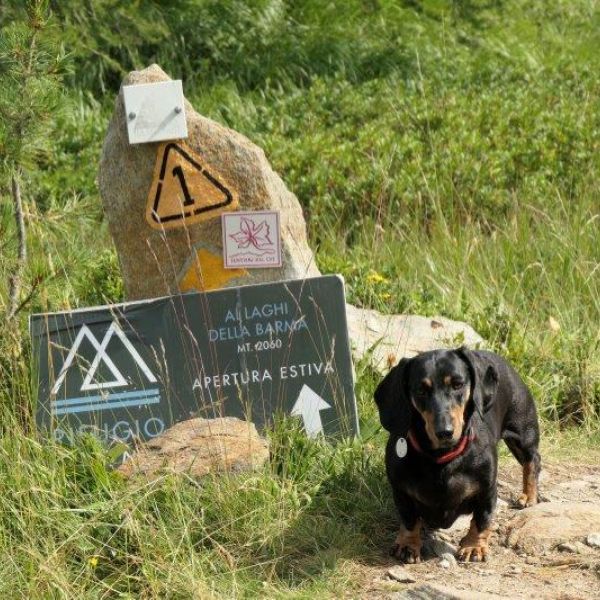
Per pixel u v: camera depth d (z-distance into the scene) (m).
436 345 7.26
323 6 15.70
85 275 7.76
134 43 13.78
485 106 12.34
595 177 10.64
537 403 6.91
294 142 11.35
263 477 5.38
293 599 4.68
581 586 4.71
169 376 6.04
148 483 5.09
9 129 6.32
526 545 5.11
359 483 5.55
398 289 8.19
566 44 16.56
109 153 6.62
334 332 6.07
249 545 5.05
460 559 5.02
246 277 6.45
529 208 10.09
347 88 13.30
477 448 4.90
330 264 8.38
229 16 14.73
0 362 6.08
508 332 7.62
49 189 10.35
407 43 14.89
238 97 13.27
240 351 6.06
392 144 11.09
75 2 13.32
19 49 6.27
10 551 4.89
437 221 9.77
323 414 6.00
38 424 5.87
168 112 6.43
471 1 16.38
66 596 4.61
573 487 5.89
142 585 4.76
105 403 5.96
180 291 6.54
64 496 5.21
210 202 6.47
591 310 8.53
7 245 6.71
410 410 4.86
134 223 6.59
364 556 5.07
